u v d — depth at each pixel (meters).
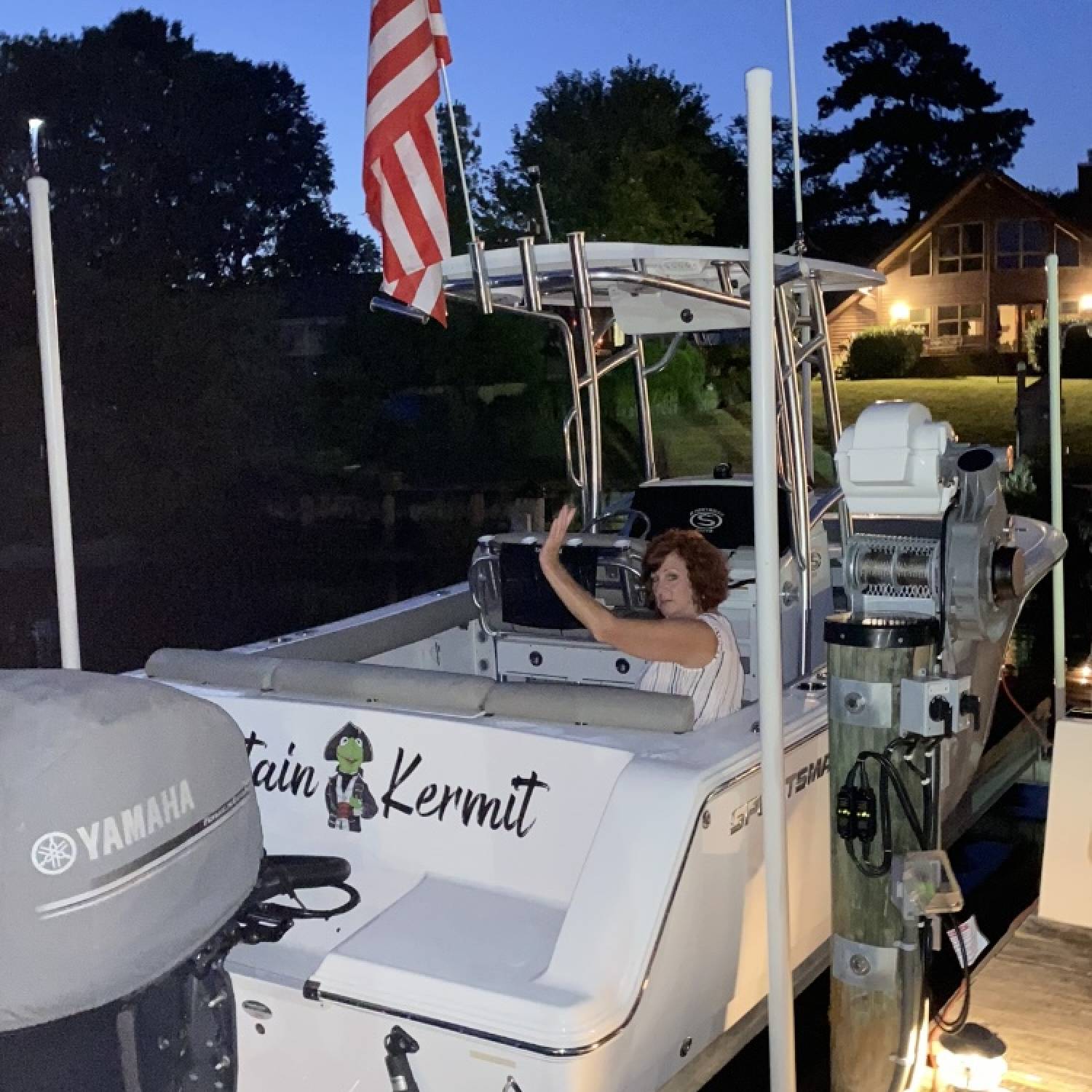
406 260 3.18
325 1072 2.67
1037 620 10.62
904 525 2.78
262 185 32.66
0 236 24.41
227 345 22.52
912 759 2.68
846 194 32.72
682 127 21.42
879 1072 2.76
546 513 18.81
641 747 2.80
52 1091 1.87
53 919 1.82
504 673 4.48
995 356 25.30
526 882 2.77
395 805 2.92
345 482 22.19
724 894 2.82
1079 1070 3.04
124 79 29.86
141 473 21.44
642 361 5.32
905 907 2.58
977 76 32.19
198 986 2.12
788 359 3.68
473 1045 2.43
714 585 3.33
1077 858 3.76
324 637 4.01
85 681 2.02
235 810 2.13
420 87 3.17
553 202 18.75
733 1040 3.14
